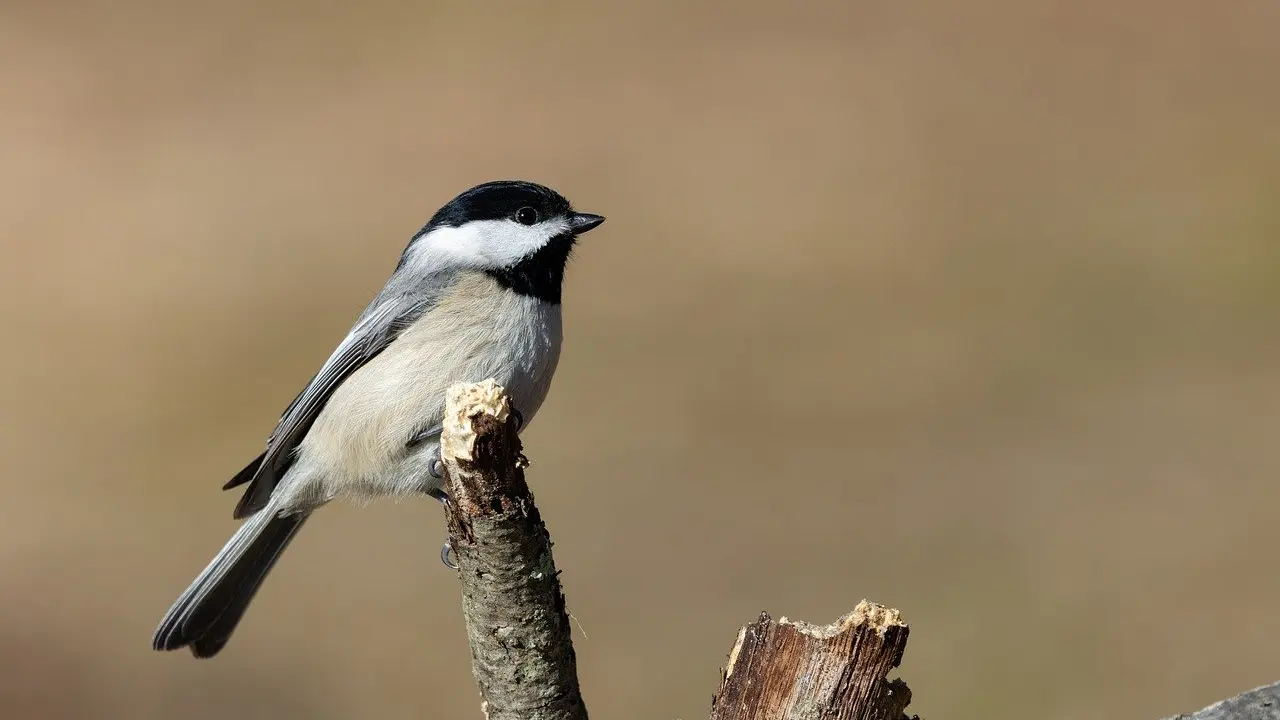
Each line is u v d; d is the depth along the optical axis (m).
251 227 16.03
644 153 17.86
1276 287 14.19
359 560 11.12
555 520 10.83
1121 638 9.21
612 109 18.94
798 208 16.50
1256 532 10.27
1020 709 8.78
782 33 22.00
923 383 12.87
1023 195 16.53
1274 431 11.73
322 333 13.98
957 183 17.03
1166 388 12.31
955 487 11.15
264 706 9.46
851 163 17.28
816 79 19.92
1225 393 12.29
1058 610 9.52
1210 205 15.95
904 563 10.16
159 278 15.20
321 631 10.20
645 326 14.15
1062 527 10.48
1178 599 9.48
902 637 4.11
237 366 13.45
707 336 13.97
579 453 11.82
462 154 17.61
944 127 18.59
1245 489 10.80
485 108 19.19
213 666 9.81
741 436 11.93
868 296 14.60
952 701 8.81
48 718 9.30
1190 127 17.86
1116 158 17.45
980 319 13.95
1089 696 8.76
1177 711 8.55
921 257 15.25
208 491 11.67
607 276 15.20
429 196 16.67
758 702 4.20
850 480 11.25
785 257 15.42
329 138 18.34
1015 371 12.91
